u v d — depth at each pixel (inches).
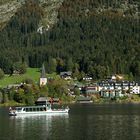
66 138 6658.5
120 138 6574.8
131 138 6565.0
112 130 7440.9
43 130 7642.7
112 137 6668.3
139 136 6742.1
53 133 7224.4
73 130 7544.3
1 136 6968.5
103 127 7869.1
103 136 6781.5
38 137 6825.8
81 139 6540.4
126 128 7687.0
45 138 6707.7
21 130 7691.9
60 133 7204.7
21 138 6752.0
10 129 7854.3
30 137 6835.6
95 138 6609.3
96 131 7347.4
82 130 7509.8
